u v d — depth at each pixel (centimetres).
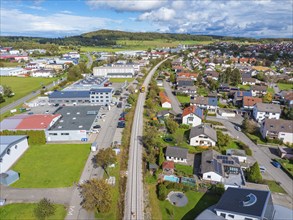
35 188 4212
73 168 4841
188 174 4706
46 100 9706
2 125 6169
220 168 4581
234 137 6519
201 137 5875
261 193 3497
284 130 6188
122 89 11450
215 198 4034
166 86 12331
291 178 4734
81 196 4003
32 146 5794
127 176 4609
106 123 7256
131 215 3612
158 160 5162
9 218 3519
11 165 4928
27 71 15812
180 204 3881
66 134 6078
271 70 15525
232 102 9706
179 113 8238
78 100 9388
